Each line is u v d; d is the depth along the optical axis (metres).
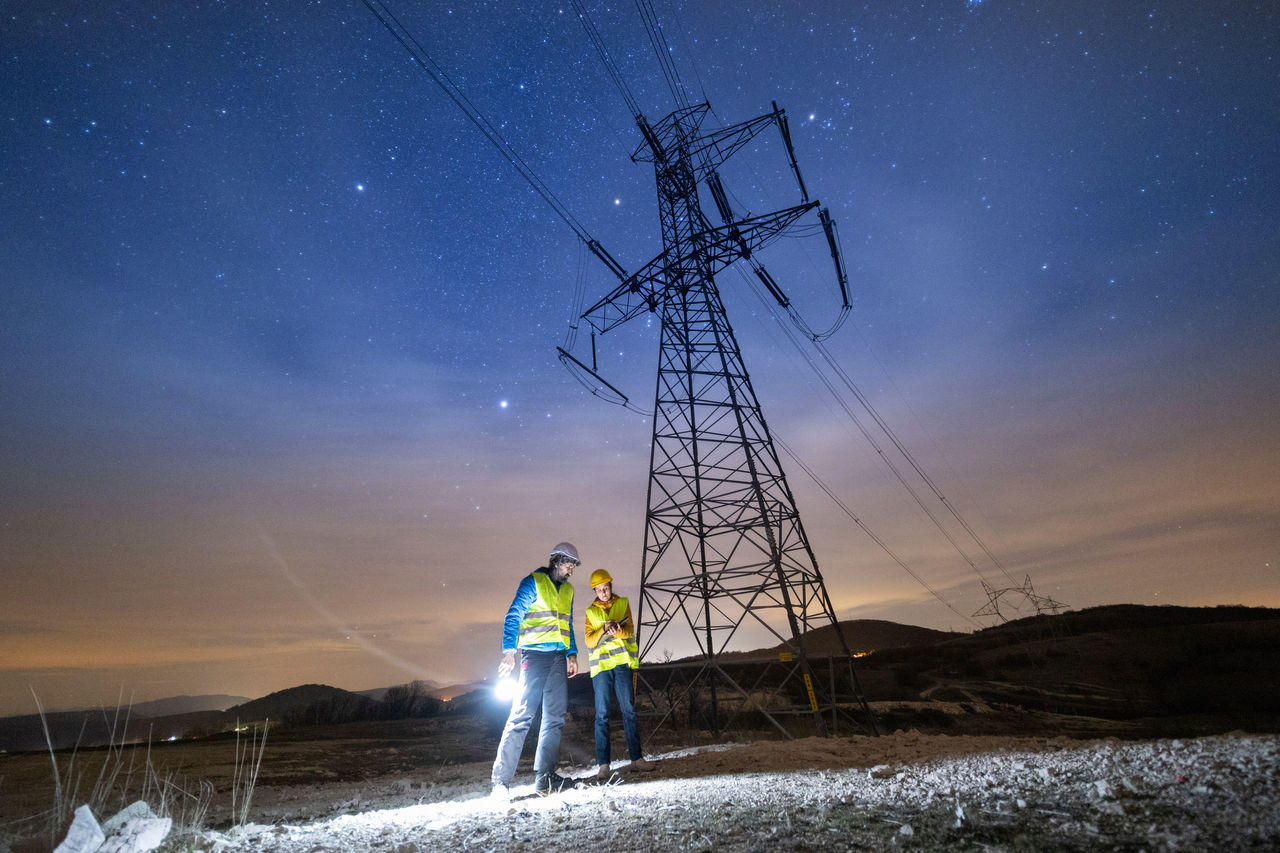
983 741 7.40
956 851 2.64
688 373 19.50
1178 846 2.36
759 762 6.36
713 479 18.03
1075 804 3.15
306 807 6.67
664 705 18.89
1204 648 32.38
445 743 15.88
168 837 3.43
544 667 6.00
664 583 17.36
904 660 41.12
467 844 3.36
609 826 3.59
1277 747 3.55
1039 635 41.91
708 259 20.78
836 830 3.10
